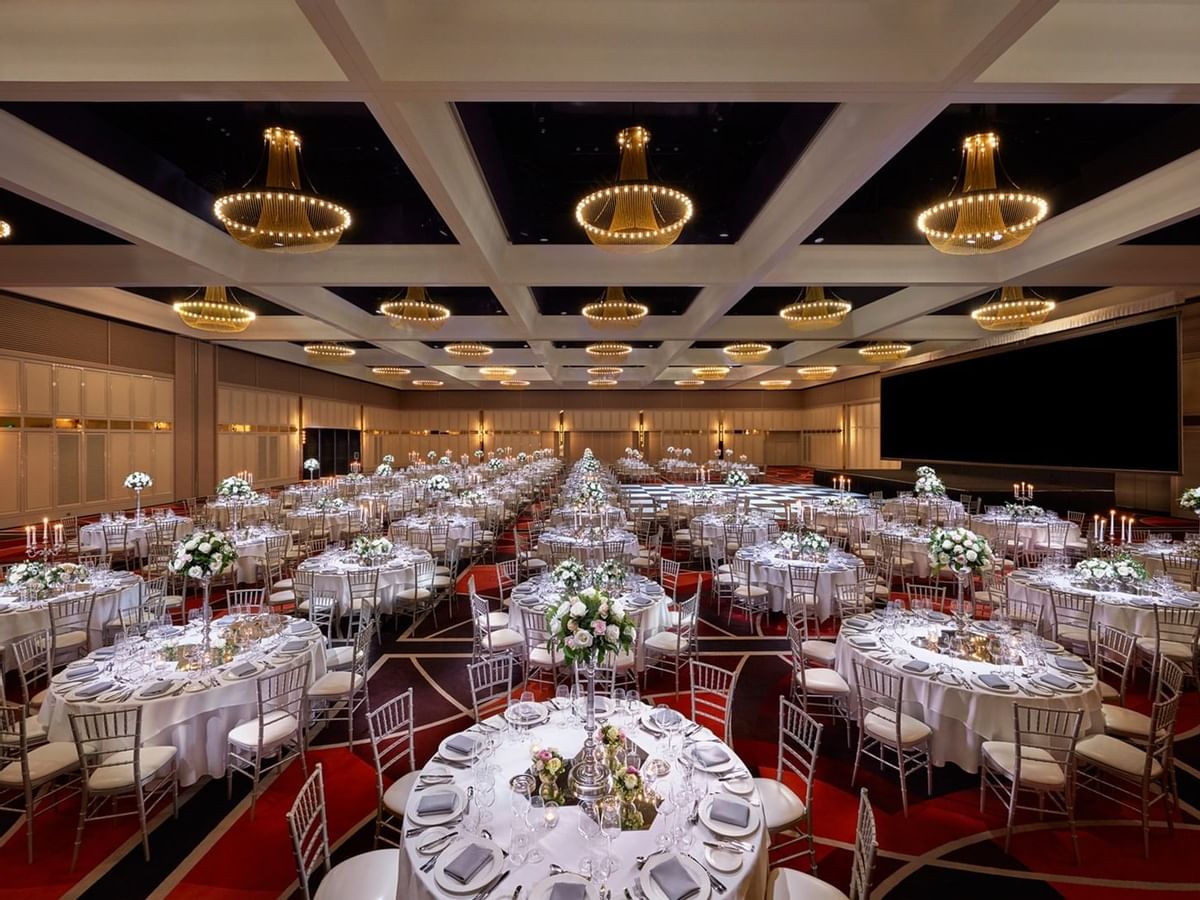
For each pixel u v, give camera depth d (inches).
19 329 521.3
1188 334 541.6
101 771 142.5
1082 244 343.3
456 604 347.6
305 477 947.3
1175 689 151.9
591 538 371.6
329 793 166.4
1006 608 261.6
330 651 223.8
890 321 580.4
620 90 185.9
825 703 219.8
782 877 112.7
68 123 267.0
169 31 175.9
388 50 178.1
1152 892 130.5
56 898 128.0
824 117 261.1
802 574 290.0
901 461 932.0
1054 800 161.5
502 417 1334.9
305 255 413.7
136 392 633.0
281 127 280.1
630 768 111.6
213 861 139.5
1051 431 644.1
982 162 270.5
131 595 270.7
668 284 420.8
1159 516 582.6
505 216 377.4
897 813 157.8
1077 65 180.7
